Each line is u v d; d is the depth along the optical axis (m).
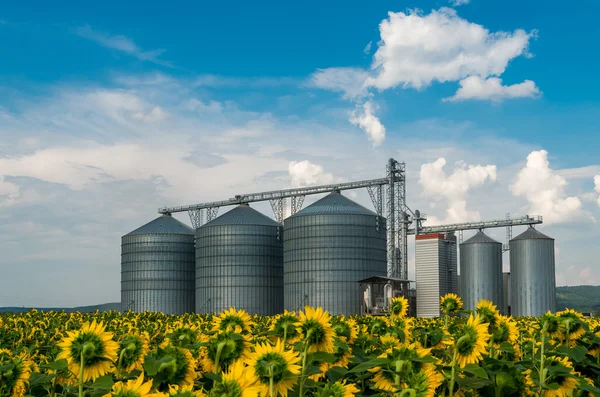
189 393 5.62
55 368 7.10
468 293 159.25
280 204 181.12
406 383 6.77
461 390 8.17
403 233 171.88
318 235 155.38
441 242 169.25
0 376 8.22
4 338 19.19
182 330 10.23
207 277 169.75
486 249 159.25
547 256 156.00
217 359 8.05
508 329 9.45
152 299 182.00
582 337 10.46
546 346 9.84
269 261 169.50
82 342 7.20
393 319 12.96
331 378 8.09
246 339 8.34
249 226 168.88
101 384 6.95
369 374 8.00
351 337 10.30
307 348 7.61
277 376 6.48
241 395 5.59
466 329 7.98
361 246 155.88
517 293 156.88
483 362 8.55
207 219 193.25
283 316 8.59
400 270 170.38
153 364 7.35
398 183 173.00
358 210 160.25
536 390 8.42
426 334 10.85
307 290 154.38
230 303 165.62
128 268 186.12
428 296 167.12
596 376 10.13
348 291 152.88
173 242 185.38
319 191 174.38
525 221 163.50
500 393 8.34
